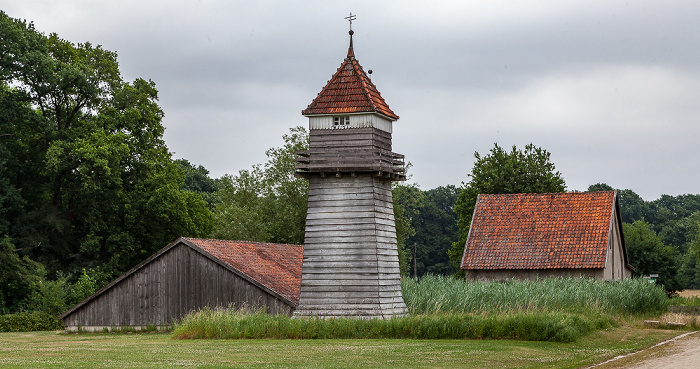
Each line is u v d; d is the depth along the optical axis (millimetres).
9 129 67812
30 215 67062
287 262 49094
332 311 38500
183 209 71062
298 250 54188
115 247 67562
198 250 43031
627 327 38781
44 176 69375
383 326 34438
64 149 64688
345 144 39375
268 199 71688
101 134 66062
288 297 40781
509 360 26656
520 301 38625
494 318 33938
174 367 24422
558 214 55062
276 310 40688
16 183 69375
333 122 39719
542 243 53312
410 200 78312
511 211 56594
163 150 73438
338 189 39344
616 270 55281
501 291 39594
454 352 28406
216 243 45469
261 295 41219
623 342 32906
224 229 70250
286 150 72000
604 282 46750
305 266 39219
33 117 65938
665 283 71750
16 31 63844
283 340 33531
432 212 126125
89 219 67812
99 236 68000
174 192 70188
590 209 54594
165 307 43656
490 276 53438
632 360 26797
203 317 37125
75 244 69875
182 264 43531
